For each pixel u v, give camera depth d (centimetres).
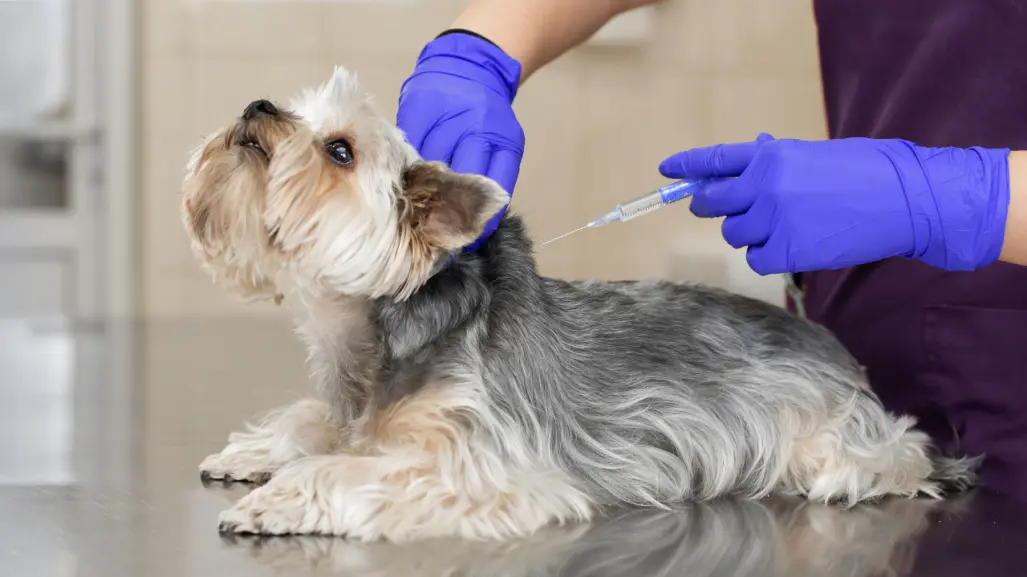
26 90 502
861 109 244
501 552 143
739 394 199
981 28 214
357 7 494
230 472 183
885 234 179
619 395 188
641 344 197
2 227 506
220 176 175
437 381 171
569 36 248
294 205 167
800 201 181
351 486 156
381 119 179
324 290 174
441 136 205
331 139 170
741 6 504
